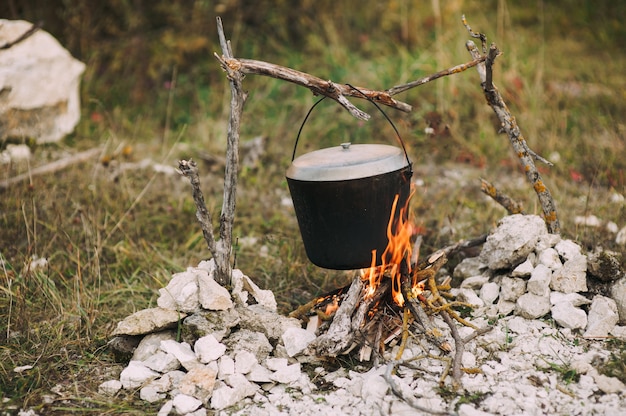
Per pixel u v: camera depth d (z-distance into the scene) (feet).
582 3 16.38
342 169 6.22
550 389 6.00
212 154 11.09
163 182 10.15
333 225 6.37
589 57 14.17
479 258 7.44
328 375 6.34
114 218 8.80
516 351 6.43
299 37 14.67
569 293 6.84
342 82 12.36
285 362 6.37
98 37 13.71
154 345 6.57
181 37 13.55
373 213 6.34
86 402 6.14
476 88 11.75
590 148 10.47
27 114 10.90
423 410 5.77
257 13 14.46
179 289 6.78
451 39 13.17
